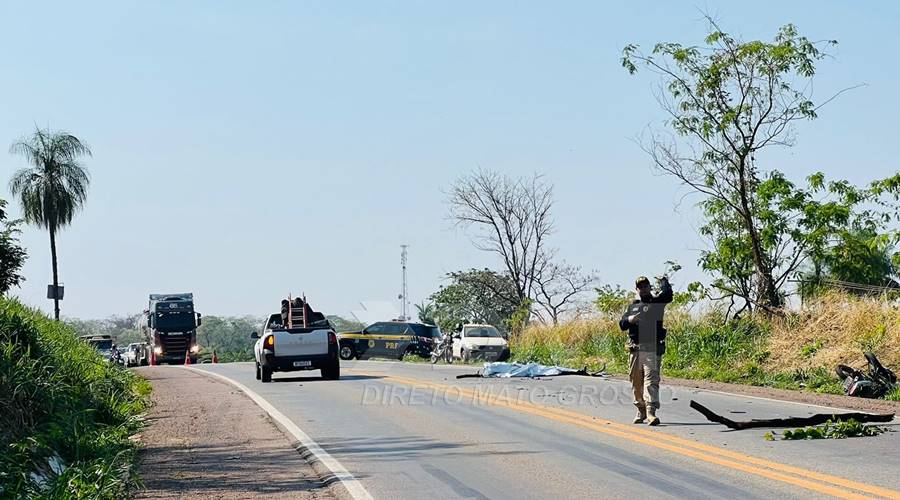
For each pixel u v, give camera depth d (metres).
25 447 15.64
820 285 45.44
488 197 82.44
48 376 21.30
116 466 16.14
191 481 15.73
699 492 13.47
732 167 46.91
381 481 15.07
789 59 45.28
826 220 45.38
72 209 77.12
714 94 46.62
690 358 41.59
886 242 39.84
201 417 25.75
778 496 13.05
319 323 42.47
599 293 55.66
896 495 12.93
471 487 14.39
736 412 23.64
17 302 30.02
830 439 18.42
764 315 43.75
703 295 46.25
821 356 35.41
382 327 75.56
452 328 92.44
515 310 82.44
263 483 15.43
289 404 28.48
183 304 90.94
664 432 19.80
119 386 30.06
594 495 13.49
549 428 20.91
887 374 28.97
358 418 24.05
